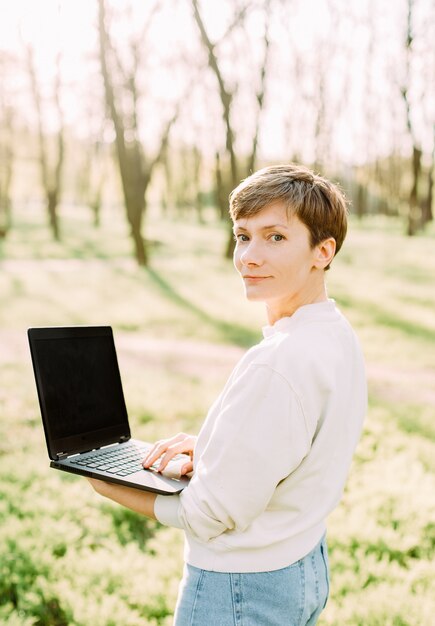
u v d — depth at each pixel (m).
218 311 14.32
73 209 64.44
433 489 4.41
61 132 34.19
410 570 3.42
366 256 24.64
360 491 4.37
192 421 6.32
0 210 43.06
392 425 6.18
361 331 11.84
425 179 45.72
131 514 4.24
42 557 3.45
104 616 2.92
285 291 1.57
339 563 3.43
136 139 25.45
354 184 51.09
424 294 16.34
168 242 34.00
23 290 17.61
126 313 14.05
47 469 4.86
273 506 1.54
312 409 1.44
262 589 1.52
